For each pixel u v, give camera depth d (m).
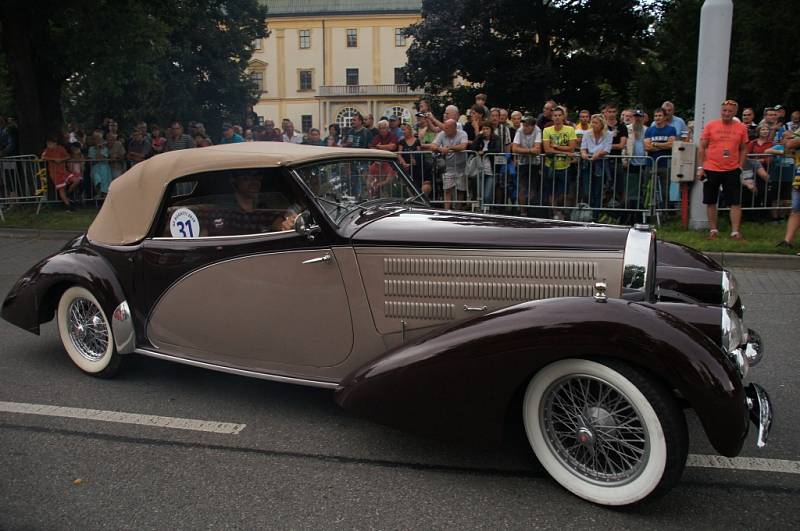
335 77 61.25
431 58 29.05
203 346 3.70
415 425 2.87
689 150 8.09
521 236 3.15
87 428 3.42
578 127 9.71
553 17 27.80
